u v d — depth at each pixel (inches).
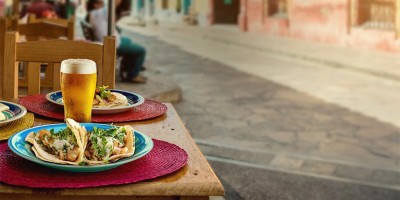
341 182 150.2
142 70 279.4
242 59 465.4
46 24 140.4
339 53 480.4
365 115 245.3
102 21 235.5
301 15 615.2
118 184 42.6
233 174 150.5
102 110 65.6
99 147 45.8
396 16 474.6
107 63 86.8
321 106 263.0
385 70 377.7
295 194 137.9
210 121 218.1
